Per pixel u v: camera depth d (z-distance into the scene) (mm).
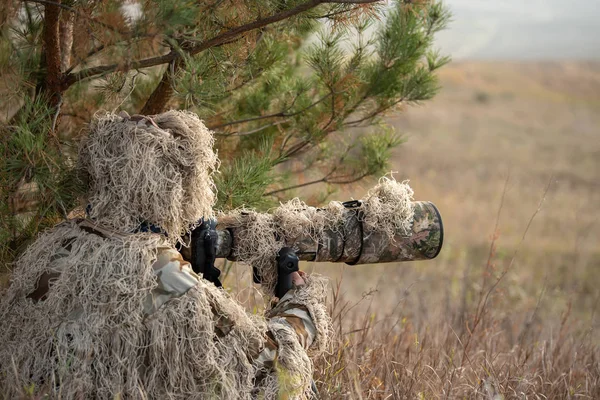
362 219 2676
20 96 2740
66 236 2299
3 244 2619
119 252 2201
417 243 2701
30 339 2236
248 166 3035
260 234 2611
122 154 2246
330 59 3338
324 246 2652
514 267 9070
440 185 15992
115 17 2326
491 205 13922
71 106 3242
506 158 21062
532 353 4113
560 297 6590
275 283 2664
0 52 2510
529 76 50156
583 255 10266
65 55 3000
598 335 5277
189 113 2381
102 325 2172
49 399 2168
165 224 2324
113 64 2672
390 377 3189
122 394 2170
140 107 3574
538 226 12211
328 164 3969
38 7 2857
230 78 3016
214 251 2438
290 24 2994
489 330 4324
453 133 25672
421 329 4691
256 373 2322
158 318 2176
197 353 2188
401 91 3619
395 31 3510
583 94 45062
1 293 2471
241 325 2275
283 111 3506
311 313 2494
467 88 39969
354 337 3787
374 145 3811
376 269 8719
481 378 3385
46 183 2533
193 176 2312
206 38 2805
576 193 15852
